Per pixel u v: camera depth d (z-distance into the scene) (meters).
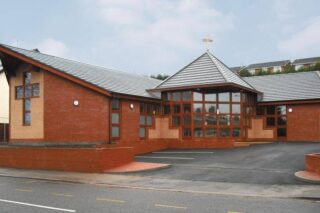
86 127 23.62
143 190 12.86
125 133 24.16
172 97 27.05
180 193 12.16
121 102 24.05
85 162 17.83
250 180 14.11
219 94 26.70
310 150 21.50
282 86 30.58
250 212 9.27
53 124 24.59
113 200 11.05
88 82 23.28
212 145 25.27
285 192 11.83
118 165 18.17
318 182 12.91
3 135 38.19
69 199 11.30
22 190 13.25
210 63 27.48
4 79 38.62
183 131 26.48
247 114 28.39
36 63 24.45
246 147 24.53
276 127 29.22
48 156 19.33
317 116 27.81
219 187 13.03
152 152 24.34
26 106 26.16
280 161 18.17
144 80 31.50
